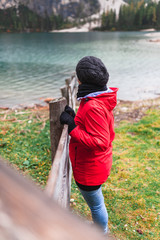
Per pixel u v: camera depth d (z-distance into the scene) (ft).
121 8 519.60
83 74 5.25
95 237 0.75
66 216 0.78
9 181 0.75
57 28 536.83
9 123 20.26
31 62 82.17
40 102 33.86
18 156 13.65
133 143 16.40
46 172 12.09
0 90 42.37
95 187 6.03
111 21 514.68
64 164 6.51
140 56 91.66
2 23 504.43
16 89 43.29
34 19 518.37
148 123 19.93
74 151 5.91
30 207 0.74
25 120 21.18
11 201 0.72
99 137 5.15
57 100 7.57
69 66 72.74
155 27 479.00
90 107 5.10
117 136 17.75
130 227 8.95
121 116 23.24
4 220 0.70
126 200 10.47
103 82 5.29
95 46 142.92
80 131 5.27
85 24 556.10
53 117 7.62
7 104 32.35
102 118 5.12
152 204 10.19
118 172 12.67
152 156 14.38
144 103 30.09
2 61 85.30
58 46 147.74
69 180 9.07
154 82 47.19
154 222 9.18
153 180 11.92
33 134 17.31
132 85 45.01
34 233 0.69
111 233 8.51
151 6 488.44
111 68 65.00
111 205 10.13
